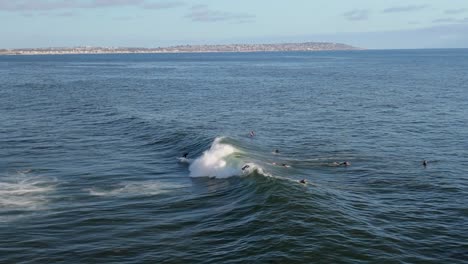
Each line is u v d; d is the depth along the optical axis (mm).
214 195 25500
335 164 32781
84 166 32062
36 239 20047
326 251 17984
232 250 18406
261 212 21797
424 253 18672
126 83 104000
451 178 29578
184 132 42094
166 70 161500
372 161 33844
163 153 35812
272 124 49281
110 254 18625
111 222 21906
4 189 26734
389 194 26297
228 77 123062
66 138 41562
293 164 32594
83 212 23172
